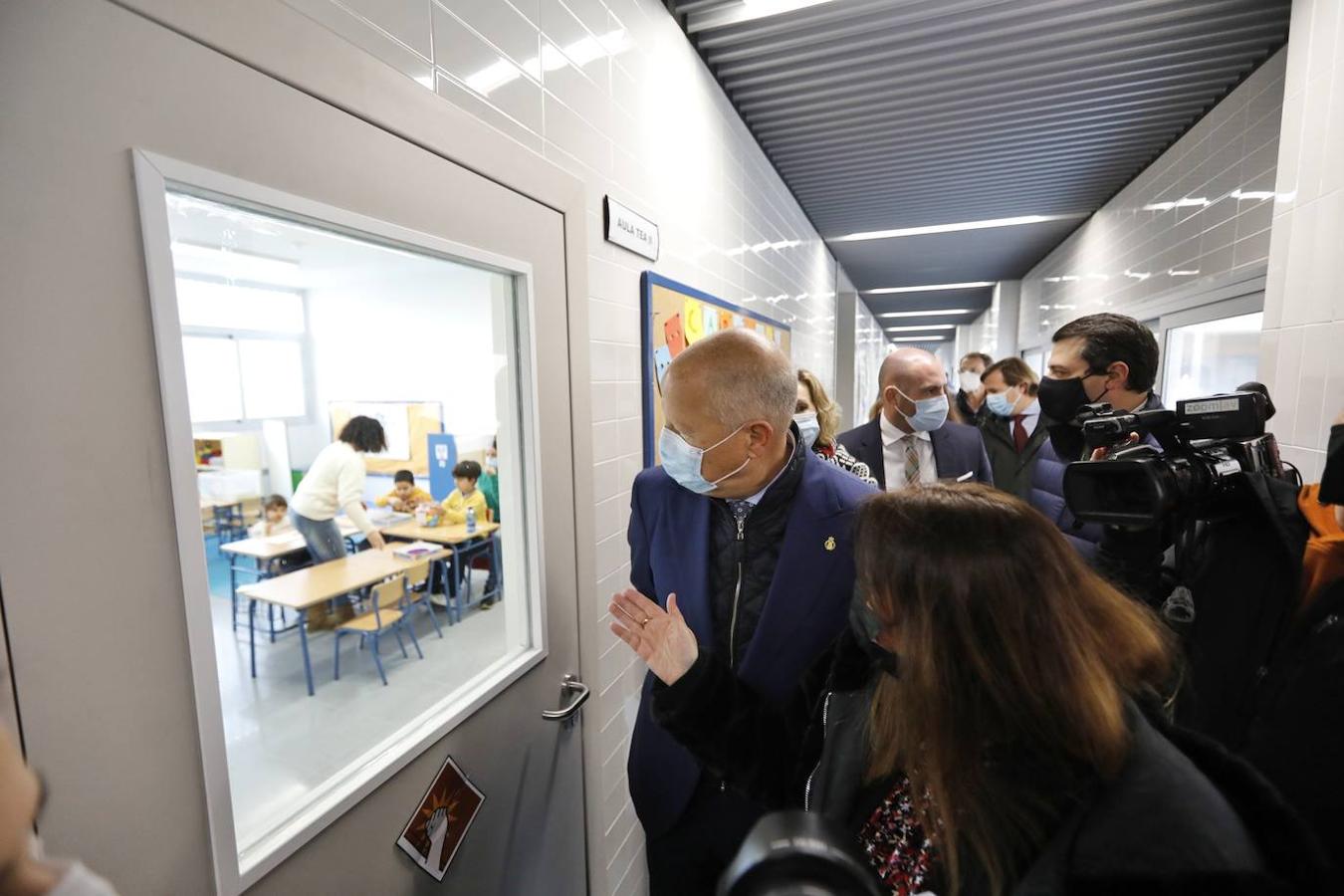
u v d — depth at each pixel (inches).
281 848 26.8
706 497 42.9
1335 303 56.2
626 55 60.2
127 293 20.6
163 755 22.4
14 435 17.8
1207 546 33.7
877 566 21.5
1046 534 19.9
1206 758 18.4
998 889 17.8
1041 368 232.1
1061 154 128.3
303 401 50.2
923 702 19.6
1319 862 15.0
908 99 102.2
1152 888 15.1
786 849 13.6
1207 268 104.4
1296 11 62.0
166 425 22.1
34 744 18.6
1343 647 22.6
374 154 29.7
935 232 197.0
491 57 39.8
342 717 37.2
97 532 20.1
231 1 23.0
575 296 49.2
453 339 49.6
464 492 50.1
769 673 37.6
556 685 48.6
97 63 19.1
